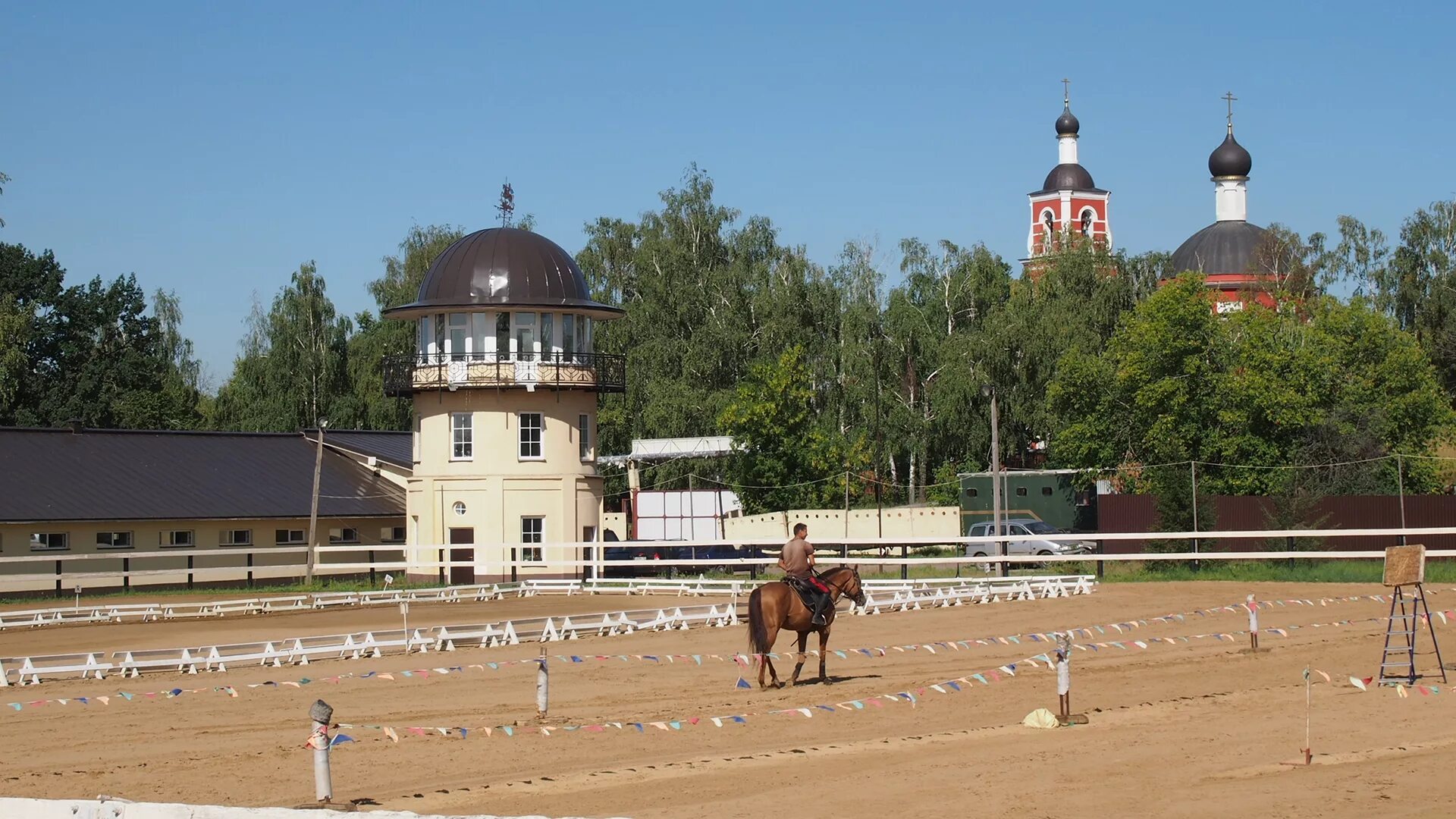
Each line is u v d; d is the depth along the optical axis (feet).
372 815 38.83
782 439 224.94
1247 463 193.67
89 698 76.84
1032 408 234.38
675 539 204.13
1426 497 179.63
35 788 54.65
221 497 178.81
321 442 170.60
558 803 49.62
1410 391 216.74
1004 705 70.08
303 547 174.70
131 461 181.47
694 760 57.16
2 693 81.87
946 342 242.17
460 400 176.04
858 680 80.74
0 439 177.06
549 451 176.45
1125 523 191.01
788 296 250.16
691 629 112.27
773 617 78.28
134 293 284.20
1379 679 73.46
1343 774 50.60
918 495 252.83
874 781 51.75
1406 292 252.83
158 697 79.15
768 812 47.37
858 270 268.00
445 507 175.83
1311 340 222.89
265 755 60.64
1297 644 91.76
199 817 39.42
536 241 179.63
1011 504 213.46
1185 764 53.21
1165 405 197.98
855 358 241.55
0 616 126.00
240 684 84.12
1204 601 122.72
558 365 175.73
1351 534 142.10
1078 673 81.30
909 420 243.40
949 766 54.19
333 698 78.07
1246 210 343.26
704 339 250.37
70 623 125.70
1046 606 123.34
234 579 169.27
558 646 102.27
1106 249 256.32
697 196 269.23
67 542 164.66
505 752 60.49
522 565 155.53
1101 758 54.85
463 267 176.24
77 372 269.44
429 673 87.15
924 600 126.00
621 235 272.10
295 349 286.25
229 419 295.69
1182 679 77.82
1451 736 58.23
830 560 158.40
